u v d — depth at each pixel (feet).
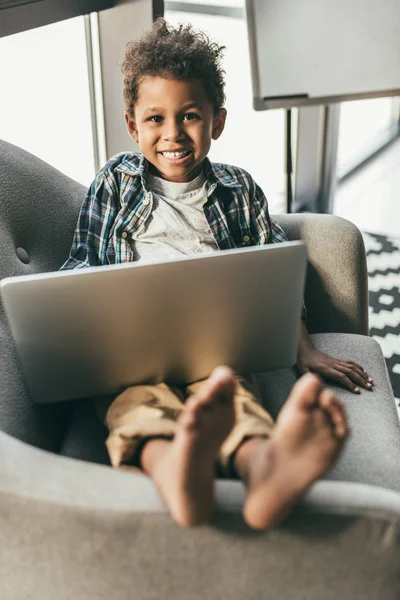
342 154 8.99
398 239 7.81
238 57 7.20
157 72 3.74
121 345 2.99
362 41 5.24
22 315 2.82
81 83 6.02
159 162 3.96
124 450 2.83
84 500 2.48
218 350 3.13
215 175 4.21
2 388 3.24
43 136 5.98
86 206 4.11
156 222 4.05
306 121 7.70
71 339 2.93
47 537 2.58
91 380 3.10
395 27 5.28
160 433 2.81
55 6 4.86
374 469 3.29
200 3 6.69
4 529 2.60
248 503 2.41
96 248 4.05
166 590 2.69
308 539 2.54
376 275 7.17
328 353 4.09
